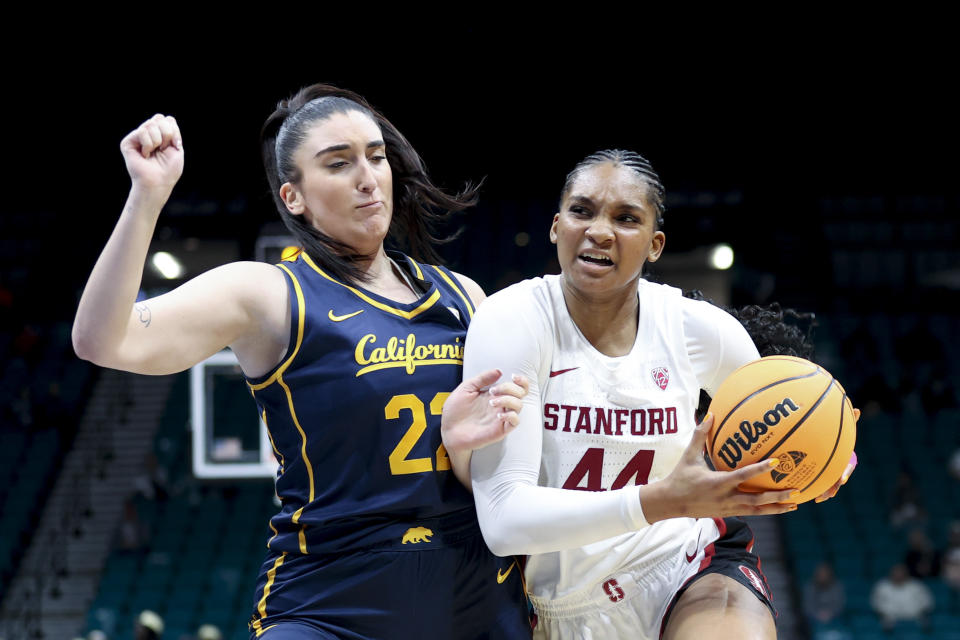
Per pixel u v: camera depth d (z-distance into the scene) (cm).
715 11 1188
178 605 966
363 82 1188
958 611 871
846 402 205
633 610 237
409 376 231
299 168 241
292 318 228
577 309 234
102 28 1190
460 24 1120
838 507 1035
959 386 1220
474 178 1418
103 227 1465
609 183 222
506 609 238
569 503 207
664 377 235
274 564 233
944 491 1052
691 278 1313
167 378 1265
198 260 1328
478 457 223
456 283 259
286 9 1121
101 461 1112
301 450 229
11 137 1403
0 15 1175
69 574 1015
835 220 1507
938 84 1358
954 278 1430
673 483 196
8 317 1359
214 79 1258
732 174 1495
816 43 1268
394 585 225
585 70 1258
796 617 930
